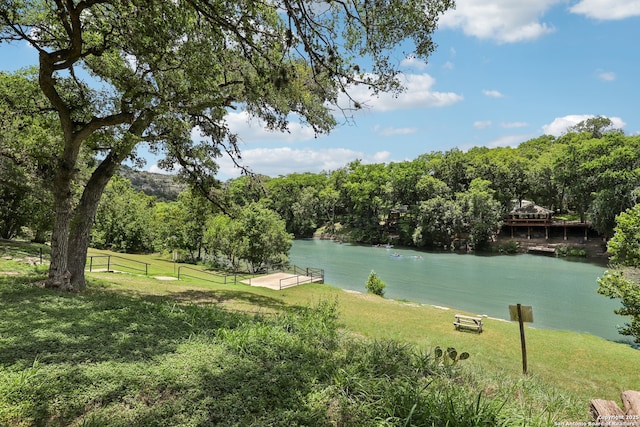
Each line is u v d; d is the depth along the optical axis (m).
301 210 90.31
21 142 16.52
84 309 8.12
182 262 43.59
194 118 13.82
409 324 16.50
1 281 11.48
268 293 20.92
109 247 49.44
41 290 10.10
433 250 63.19
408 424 3.84
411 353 6.21
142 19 8.22
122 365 4.95
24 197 24.31
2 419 3.67
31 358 5.02
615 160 48.72
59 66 10.38
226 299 16.00
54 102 10.99
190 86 10.66
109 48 11.47
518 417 4.02
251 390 4.55
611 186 48.19
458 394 4.52
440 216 62.91
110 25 10.58
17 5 10.87
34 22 11.63
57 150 16.56
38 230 27.47
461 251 60.88
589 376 11.34
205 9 7.77
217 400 4.28
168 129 12.77
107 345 5.74
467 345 13.52
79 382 4.41
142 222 49.25
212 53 9.70
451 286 34.19
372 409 4.18
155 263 35.94
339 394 4.55
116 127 13.12
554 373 11.02
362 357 5.83
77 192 19.31
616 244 17.47
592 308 26.52
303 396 4.47
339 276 39.78
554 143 91.81
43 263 17.95
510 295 30.58
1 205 25.22
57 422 3.76
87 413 3.92
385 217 82.12
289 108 12.43
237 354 5.77
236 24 7.91
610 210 47.34
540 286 34.00
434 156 93.25
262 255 38.56
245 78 11.85
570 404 5.21
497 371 7.24
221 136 14.52
